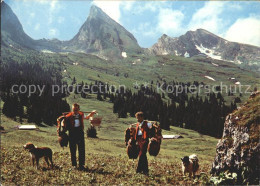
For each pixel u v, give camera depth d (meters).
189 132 177.38
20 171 11.64
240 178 10.14
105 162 14.67
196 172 12.47
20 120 161.00
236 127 10.86
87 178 10.24
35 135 106.31
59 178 10.29
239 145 10.52
